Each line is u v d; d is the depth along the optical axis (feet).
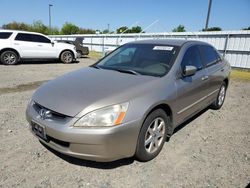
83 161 10.05
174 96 10.67
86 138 8.23
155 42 13.88
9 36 39.40
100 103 8.56
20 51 40.11
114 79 10.63
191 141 12.32
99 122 8.30
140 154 9.61
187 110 12.28
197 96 13.07
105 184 8.68
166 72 11.14
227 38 43.50
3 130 12.78
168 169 9.73
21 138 11.91
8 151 10.64
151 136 10.03
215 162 10.37
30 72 32.81
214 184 8.89
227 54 44.14
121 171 9.48
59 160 10.06
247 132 13.80
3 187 8.33
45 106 9.14
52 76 30.09
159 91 9.96
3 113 15.40
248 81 31.76
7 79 27.20
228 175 9.46
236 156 10.94
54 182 8.70
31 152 10.61
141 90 9.53
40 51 42.04
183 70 11.78
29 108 10.12
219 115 16.65
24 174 9.08
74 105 8.65
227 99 21.30
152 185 8.71
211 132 13.61
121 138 8.54
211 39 45.96
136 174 9.32
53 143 9.15
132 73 11.47
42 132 9.15
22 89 22.45
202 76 13.34
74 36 93.20
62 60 45.11
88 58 59.00
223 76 16.76
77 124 8.32
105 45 74.23
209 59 15.28
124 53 13.79
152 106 9.37
